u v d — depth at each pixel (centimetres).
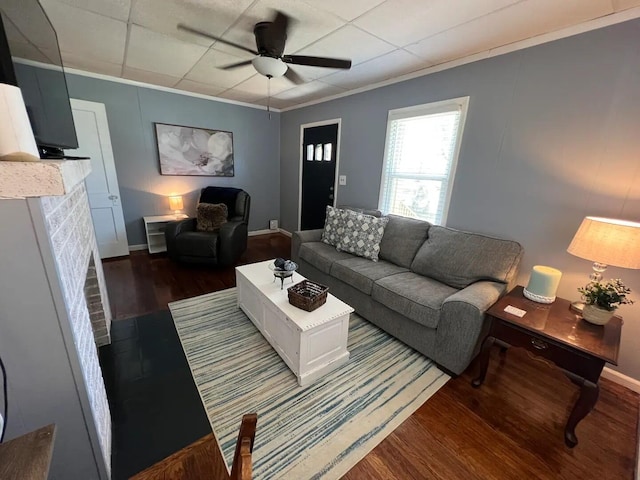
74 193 131
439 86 249
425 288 209
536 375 185
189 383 168
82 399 95
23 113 72
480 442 137
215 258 334
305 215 463
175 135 387
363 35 197
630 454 133
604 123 168
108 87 329
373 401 160
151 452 127
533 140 198
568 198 187
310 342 166
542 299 171
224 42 219
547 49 184
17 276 77
